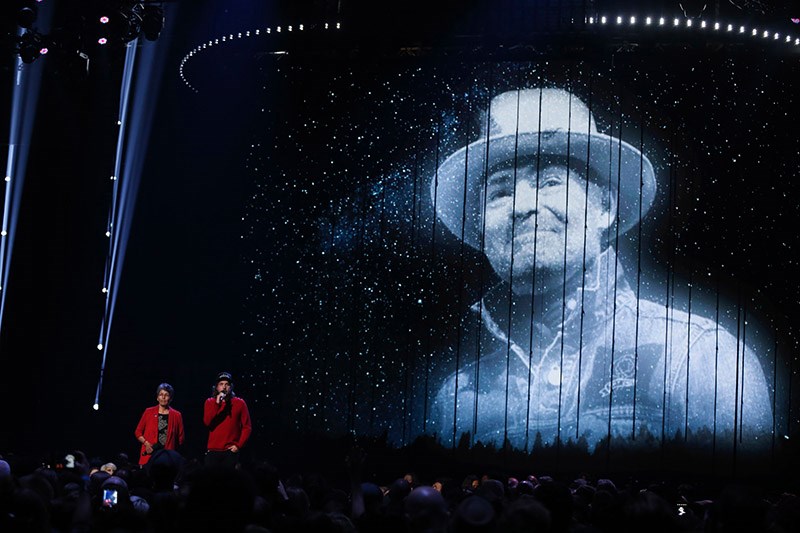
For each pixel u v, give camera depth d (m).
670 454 13.83
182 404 14.69
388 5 14.02
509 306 14.37
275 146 15.07
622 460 13.87
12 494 3.76
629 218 14.34
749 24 13.55
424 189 14.73
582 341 14.17
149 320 14.93
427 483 11.34
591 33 13.53
